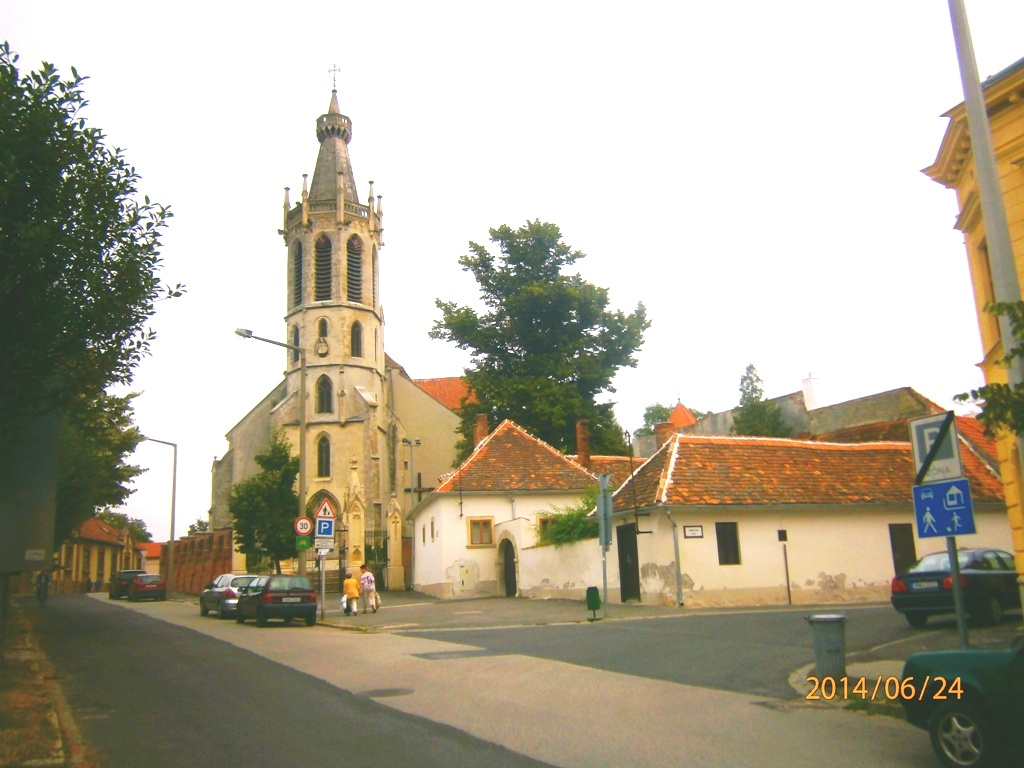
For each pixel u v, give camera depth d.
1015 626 16.62
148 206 13.26
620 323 51.84
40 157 11.47
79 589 78.88
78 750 8.86
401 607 33.72
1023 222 15.80
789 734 8.88
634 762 7.88
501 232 52.97
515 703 10.76
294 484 52.59
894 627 17.28
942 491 9.35
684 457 28.17
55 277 12.12
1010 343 9.19
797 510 27.36
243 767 8.04
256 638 21.69
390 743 8.77
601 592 29.66
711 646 15.52
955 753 7.45
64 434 31.95
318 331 62.50
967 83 9.64
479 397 51.28
